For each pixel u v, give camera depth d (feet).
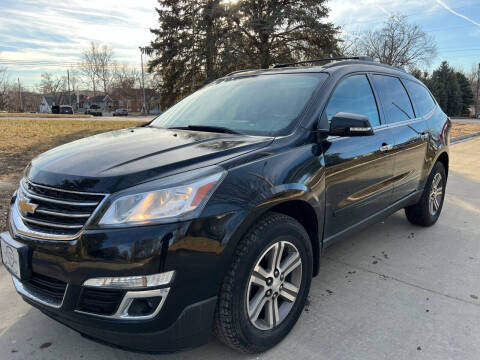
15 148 31.37
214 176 6.70
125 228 6.07
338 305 9.53
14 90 316.81
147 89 266.57
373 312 9.23
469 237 14.34
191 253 6.24
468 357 7.64
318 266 9.11
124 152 7.58
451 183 23.98
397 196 12.32
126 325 6.17
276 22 81.92
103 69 272.72
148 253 6.01
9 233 7.29
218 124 9.89
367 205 10.66
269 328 7.70
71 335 8.31
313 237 8.82
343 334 8.36
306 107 9.14
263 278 7.41
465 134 59.16
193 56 88.22
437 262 12.12
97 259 6.06
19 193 7.72
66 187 6.59
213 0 84.79
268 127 9.03
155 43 91.45
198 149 7.65
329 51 87.86
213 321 6.91
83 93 328.29
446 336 8.30
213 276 6.48
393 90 12.66
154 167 6.72
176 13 90.17
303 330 8.50
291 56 87.86
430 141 13.88
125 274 6.03
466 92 235.61
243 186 6.90
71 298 6.31
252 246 6.93
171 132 9.50
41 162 7.77
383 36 154.51
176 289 6.22
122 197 6.21
